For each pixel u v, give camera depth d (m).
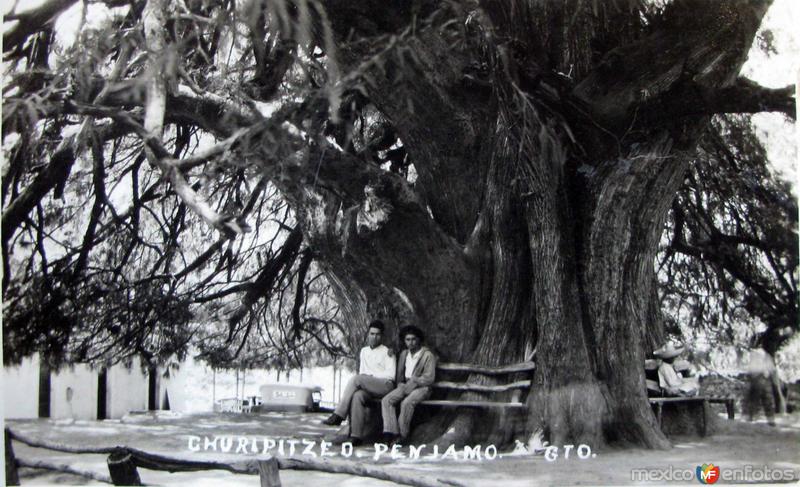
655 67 10.41
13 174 12.57
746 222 17.28
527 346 11.04
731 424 12.52
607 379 10.66
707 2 10.36
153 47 8.42
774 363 16.50
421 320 11.36
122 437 11.72
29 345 15.23
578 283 10.80
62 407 16.12
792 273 16.97
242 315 18.33
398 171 14.91
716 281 18.66
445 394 10.97
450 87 11.27
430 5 10.45
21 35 9.70
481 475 8.44
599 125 10.46
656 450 10.28
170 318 17.70
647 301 11.20
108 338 17.22
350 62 10.21
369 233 11.22
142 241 16.81
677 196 17.41
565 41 10.95
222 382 22.05
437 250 11.34
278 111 9.19
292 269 20.12
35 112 8.77
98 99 8.91
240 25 9.48
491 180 11.27
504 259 11.17
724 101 9.97
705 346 18.34
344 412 10.74
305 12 8.00
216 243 17.48
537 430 10.30
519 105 9.99
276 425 13.79
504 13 10.38
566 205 10.72
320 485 7.91
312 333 19.80
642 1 11.41
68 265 15.65
